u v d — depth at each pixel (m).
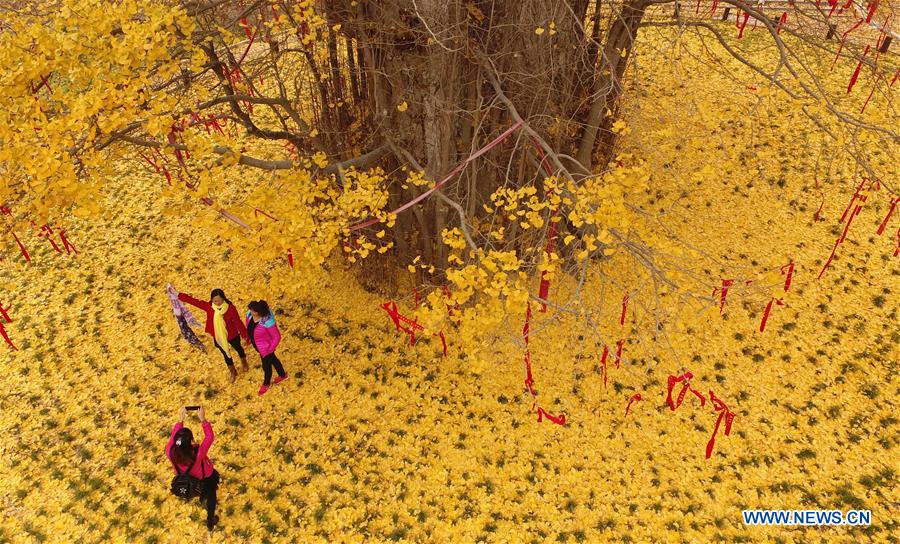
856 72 10.38
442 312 4.68
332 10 6.48
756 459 6.43
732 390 7.20
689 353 7.68
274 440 6.85
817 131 10.88
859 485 6.09
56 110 4.75
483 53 6.00
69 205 4.52
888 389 6.98
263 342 6.83
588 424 6.96
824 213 9.49
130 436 6.90
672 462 6.49
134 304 8.77
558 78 7.16
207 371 7.73
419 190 7.46
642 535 5.81
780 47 5.94
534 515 6.05
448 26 5.93
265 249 4.92
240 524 5.98
